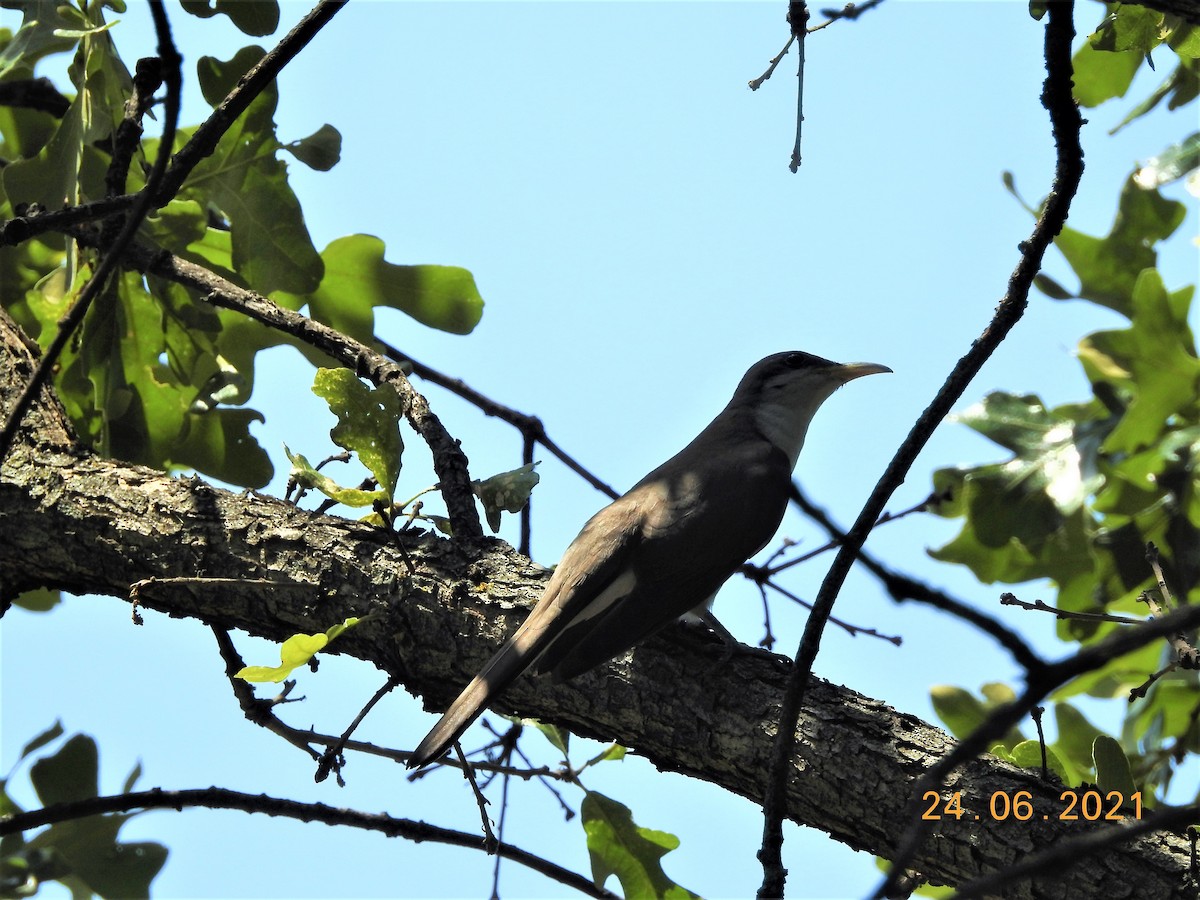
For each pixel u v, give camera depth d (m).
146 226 11.38
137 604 8.57
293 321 11.08
